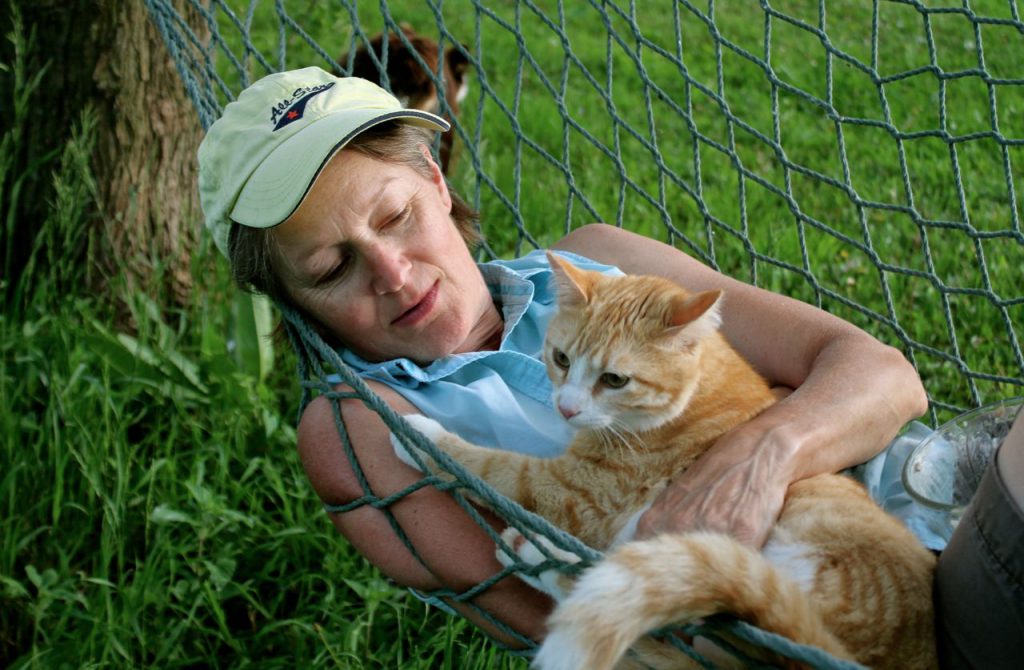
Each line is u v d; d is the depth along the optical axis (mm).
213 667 1513
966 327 1982
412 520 1117
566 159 1570
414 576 1133
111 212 1835
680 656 960
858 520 1063
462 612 1138
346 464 1156
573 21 3756
